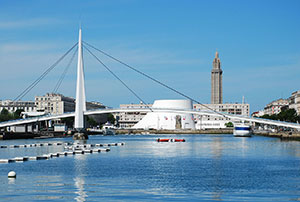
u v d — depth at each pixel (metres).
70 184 51.19
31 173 60.41
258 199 43.00
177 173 61.03
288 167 67.88
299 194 45.38
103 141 161.00
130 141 162.75
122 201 42.00
